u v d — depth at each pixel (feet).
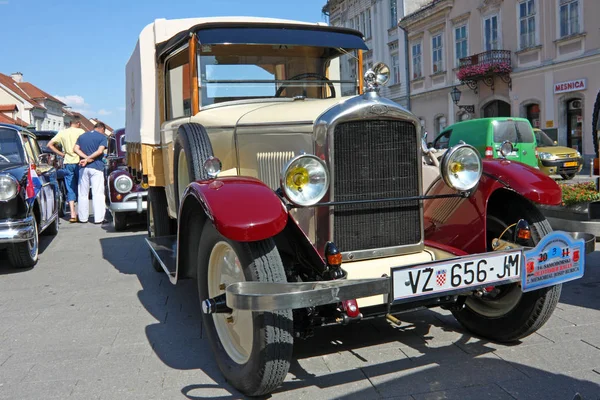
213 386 10.88
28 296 18.21
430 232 13.10
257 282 9.19
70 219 38.24
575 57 66.64
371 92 11.00
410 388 10.44
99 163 36.37
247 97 15.49
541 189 11.40
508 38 77.00
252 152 12.59
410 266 9.62
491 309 12.53
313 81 16.12
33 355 12.78
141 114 18.75
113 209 31.63
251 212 9.41
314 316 10.35
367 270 10.96
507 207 12.33
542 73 72.02
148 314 15.78
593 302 15.20
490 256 10.27
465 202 12.38
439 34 91.81
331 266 10.02
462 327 13.62
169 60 17.33
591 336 12.69
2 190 20.70
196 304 16.69
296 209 11.23
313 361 11.85
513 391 10.14
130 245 27.48
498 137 44.73
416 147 11.42
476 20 82.58
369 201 10.56
